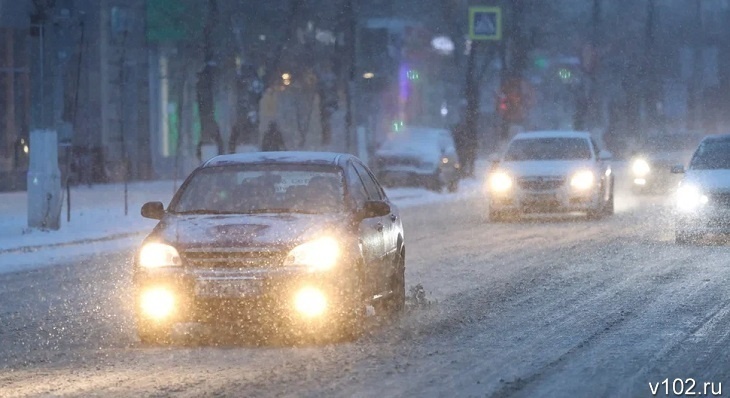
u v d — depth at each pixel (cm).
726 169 5412
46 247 5553
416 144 10906
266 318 2733
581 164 6900
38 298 3816
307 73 11638
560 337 2864
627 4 17325
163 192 9731
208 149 9456
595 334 2902
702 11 18275
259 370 2441
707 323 3058
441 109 17275
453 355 2614
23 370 2516
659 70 17662
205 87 9394
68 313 3444
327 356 2598
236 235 2762
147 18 10306
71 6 6391
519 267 4459
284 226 2802
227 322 2753
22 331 3095
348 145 11662
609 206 7225
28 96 10088
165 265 2766
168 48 11825
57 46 6319
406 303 3481
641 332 2928
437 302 3500
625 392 2214
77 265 4869
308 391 2222
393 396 2173
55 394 2238
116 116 11569
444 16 14050
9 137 9962
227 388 2256
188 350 2706
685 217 5253
